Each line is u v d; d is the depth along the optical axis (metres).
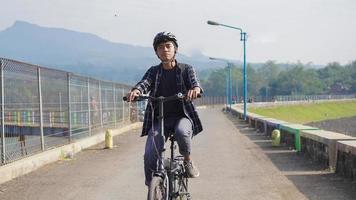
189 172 5.84
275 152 15.16
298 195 8.30
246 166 11.89
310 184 9.34
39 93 12.95
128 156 14.27
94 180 10.03
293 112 101.00
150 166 5.41
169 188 5.47
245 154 14.59
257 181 9.73
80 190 8.97
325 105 123.69
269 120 23.19
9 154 10.98
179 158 5.85
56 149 13.70
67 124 15.68
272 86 195.12
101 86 21.61
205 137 21.48
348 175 9.88
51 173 11.03
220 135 22.83
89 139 17.55
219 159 13.33
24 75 11.91
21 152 11.69
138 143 18.67
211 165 12.09
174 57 5.63
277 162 12.65
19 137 11.54
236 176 10.36
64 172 11.17
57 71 14.59
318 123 89.81
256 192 8.62
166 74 5.66
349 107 130.50
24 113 11.85
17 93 11.44
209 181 9.75
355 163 9.43
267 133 22.75
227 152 15.18
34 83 12.62
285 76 194.12
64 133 15.30
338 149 10.62
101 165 12.34
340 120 97.94
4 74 10.71
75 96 16.80
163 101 5.38
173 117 5.70
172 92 5.66
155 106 5.65
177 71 5.62
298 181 9.70
